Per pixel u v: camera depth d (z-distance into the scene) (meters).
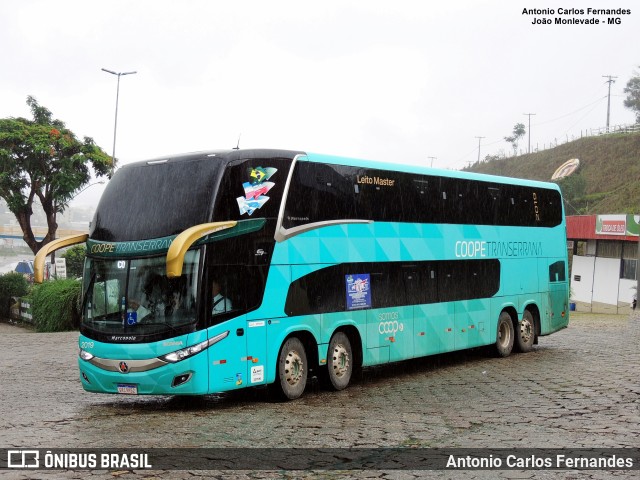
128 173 12.38
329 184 13.38
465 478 7.35
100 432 9.62
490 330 17.86
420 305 15.41
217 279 11.28
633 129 108.25
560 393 12.80
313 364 12.95
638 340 23.28
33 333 28.98
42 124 41.16
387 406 11.72
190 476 7.37
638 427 9.84
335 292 13.30
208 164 11.70
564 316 21.03
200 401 12.57
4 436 9.34
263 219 12.07
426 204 15.80
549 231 20.53
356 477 7.38
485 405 11.69
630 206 77.62
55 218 41.56
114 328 11.38
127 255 11.51
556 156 110.62
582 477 7.37
